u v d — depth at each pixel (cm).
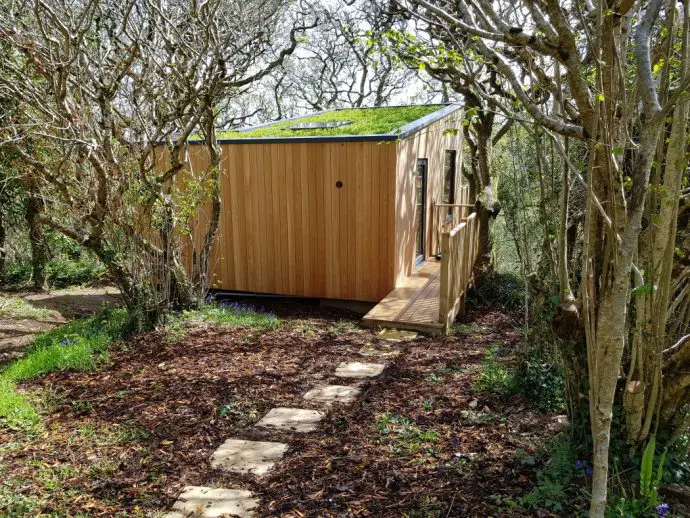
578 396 321
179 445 376
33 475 341
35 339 670
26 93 579
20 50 530
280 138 802
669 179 262
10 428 405
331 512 293
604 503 230
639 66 202
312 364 533
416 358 550
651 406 285
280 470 339
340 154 783
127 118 625
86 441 386
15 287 1056
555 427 364
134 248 622
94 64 612
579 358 316
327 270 823
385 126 861
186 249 862
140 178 612
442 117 964
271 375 500
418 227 953
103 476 340
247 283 868
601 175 282
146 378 499
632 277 293
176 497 315
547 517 271
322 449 362
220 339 609
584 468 304
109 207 589
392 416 405
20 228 1116
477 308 802
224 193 849
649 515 261
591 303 268
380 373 506
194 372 509
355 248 802
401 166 790
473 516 279
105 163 574
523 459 322
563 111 272
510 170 712
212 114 673
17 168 670
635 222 203
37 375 517
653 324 281
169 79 618
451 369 508
